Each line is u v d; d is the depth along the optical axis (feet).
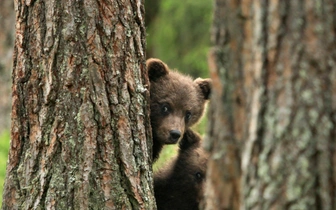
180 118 50.52
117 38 35.99
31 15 35.50
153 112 50.44
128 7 36.52
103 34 35.60
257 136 22.68
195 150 50.06
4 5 87.04
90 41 35.22
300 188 21.91
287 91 22.11
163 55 101.35
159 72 52.21
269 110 22.44
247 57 23.57
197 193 49.11
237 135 24.08
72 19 35.09
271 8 22.38
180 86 51.88
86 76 35.14
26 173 35.76
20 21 35.73
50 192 35.19
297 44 21.99
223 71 24.18
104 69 35.55
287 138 22.07
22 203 35.81
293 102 22.02
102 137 35.47
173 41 100.58
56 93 35.19
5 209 36.24
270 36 22.41
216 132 24.59
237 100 23.98
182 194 49.57
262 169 22.50
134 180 36.19
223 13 24.17
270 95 22.43
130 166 36.09
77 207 35.06
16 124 35.94
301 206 21.88
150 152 38.17
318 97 21.81
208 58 24.59
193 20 99.04
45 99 35.27
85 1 35.17
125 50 36.32
